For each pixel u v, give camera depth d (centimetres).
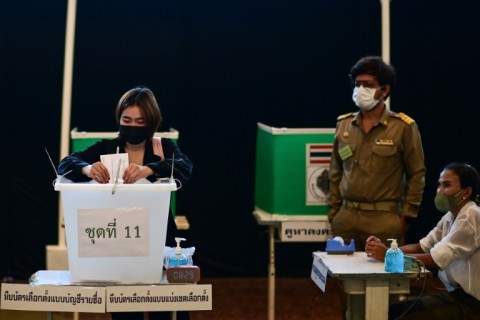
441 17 784
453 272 495
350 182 579
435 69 789
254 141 802
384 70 566
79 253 416
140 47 777
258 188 690
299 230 636
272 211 636
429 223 801
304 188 634
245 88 794
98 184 410
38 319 697
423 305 497
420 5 783
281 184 633
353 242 519
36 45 776
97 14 770
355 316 487
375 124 574
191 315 706
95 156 485
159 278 423
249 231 812
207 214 809
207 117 796
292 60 791
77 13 768
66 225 416
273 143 631
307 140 631
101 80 777
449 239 485
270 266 645
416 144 573
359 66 569
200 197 806
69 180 459
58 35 777
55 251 688
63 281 427
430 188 798
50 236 796
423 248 528
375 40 786
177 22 778
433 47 787
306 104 796
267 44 788
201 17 782
